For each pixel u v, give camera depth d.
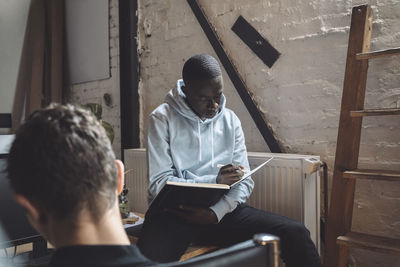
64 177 0.48
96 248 0.47
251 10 2.29
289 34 2.14
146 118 2.89
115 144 3.10
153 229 1.49
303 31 2.09
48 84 3.49
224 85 2.43
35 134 0.49
